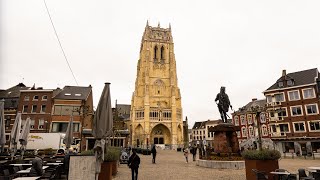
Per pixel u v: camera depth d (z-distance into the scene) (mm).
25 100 44688
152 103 87625
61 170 12227
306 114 42344
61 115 44062
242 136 58531
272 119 46594
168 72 93062
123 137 57250
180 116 88000
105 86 10094
